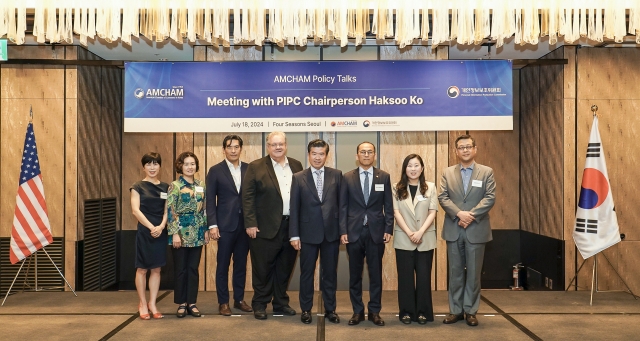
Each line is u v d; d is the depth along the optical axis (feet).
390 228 15.05
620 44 21.67
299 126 20.16
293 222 15.21
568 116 22.08
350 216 15.16
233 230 16.37
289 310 16.39
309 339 13.76
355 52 21.13
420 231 14.98
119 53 23.57
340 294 19.72
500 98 20.02
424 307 15.40
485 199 15.07
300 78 20.13
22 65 21.84
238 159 16.87
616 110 22.07
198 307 17.51
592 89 22.06
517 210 27.66
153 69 20.10
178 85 20.12
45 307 17.47
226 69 20.13
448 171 15.67
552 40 18.53
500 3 18.37
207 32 18.40
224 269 16.49
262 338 13.87
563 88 22.15
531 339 13.79
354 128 20.15
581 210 18.39
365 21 18.60
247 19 18.34
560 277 22.33
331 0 18.30
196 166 16.02
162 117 20.10
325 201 15.26
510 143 27.66
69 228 21.91
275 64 20.15
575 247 22.11
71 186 21.93
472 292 15.16
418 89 20.07
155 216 15.83
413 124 20.10
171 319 15.89
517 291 19.84
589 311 16.78
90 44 22.02
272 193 15.69
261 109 20.15
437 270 21.06
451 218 15.38
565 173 22.12
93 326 15.07
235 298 17.01
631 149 22.13
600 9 18.34
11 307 17.47
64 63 21.39
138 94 20.07
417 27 18.40
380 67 20.11
